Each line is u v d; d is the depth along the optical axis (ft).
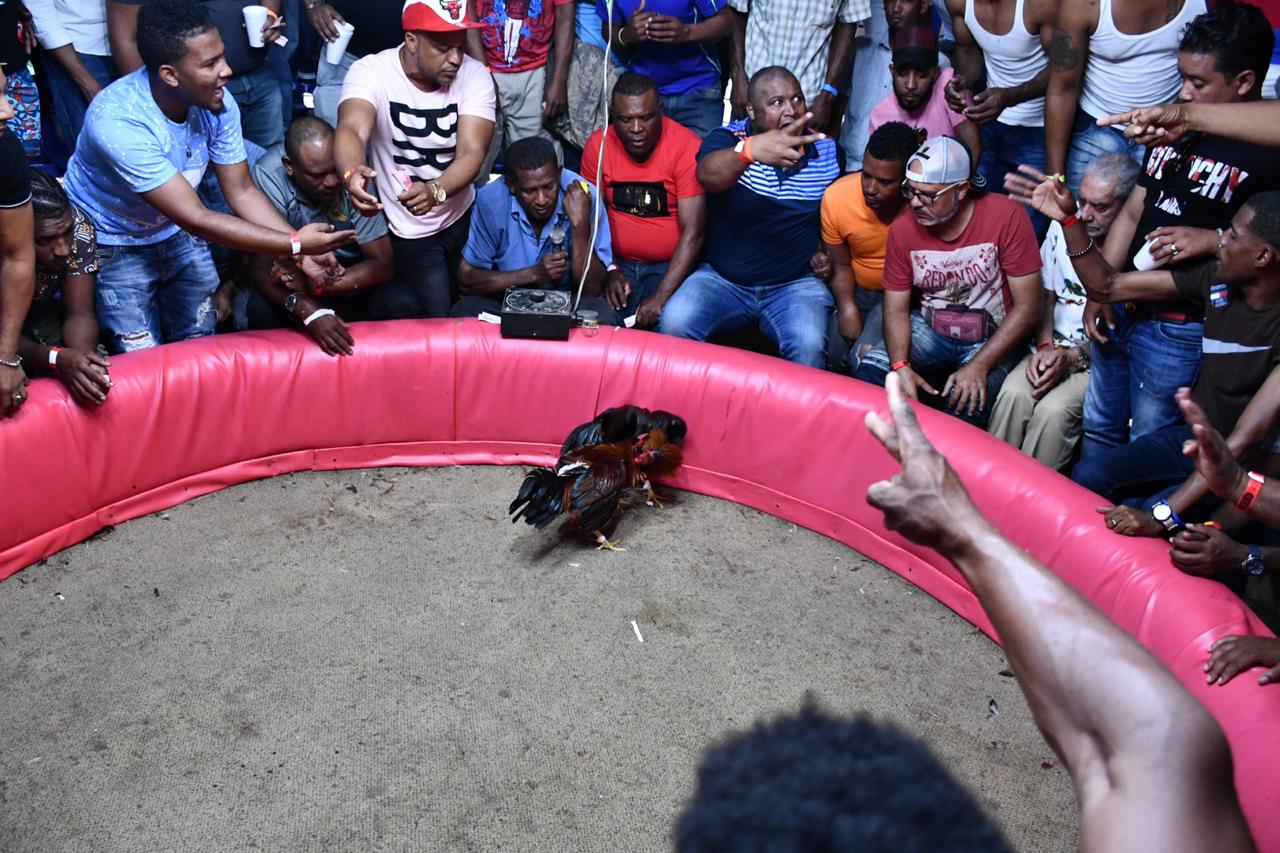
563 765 8.93
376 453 12.82
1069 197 10.36
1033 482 10.18
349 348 12.29
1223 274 9.37
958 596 10.78
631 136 13.39
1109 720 2.25
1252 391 9.73
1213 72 9.78
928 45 12.99
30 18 13.37
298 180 12.71
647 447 11.46
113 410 11.24
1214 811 2.15
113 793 8.46
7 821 8.17
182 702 9.36
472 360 12.53
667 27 14.29
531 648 10.19
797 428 11.84
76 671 9.65
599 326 12.86
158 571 10.96
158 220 12.20
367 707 9.41
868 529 11.57
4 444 10.50
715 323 13.83
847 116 14.88
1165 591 8.84
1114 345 11.28
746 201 13.37
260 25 13.15
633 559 11.49
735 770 1.87
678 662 10.10
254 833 8.18
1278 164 9.81
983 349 11.98
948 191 11.29
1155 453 10.54
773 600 10.99
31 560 10.94
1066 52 12.16
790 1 14.16
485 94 13.19
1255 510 7.86
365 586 10.89
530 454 13.01
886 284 12.30
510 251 13.87
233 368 11.95
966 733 9.39
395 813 8.40
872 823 1.73
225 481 12.25
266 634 10.19
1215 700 7.91
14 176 9.57
